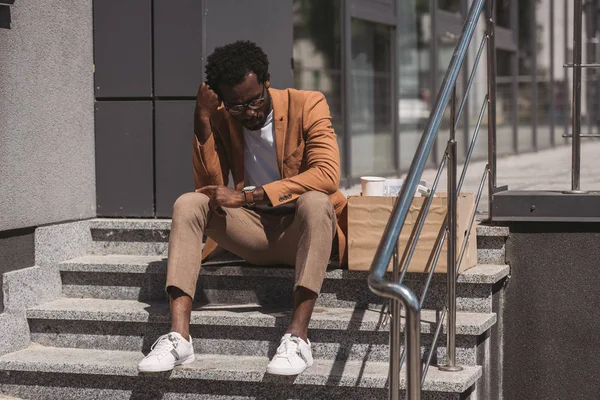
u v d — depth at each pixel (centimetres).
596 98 1564
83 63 520
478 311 441
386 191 452
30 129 473
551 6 1379
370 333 423
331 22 740
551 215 457
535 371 468
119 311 449
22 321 459
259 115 423
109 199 531
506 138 1224
